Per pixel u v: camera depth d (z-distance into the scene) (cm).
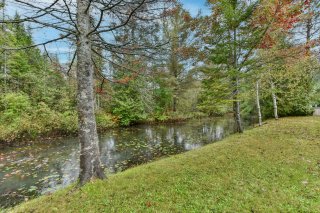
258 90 1230
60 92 1639
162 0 432
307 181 420
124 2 415
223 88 799
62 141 1245
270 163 528
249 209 331
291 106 1345
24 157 925
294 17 598
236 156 603
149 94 644
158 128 1706
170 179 464
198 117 2272
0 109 1301
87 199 383
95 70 603
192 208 340
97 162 458
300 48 717
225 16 725
